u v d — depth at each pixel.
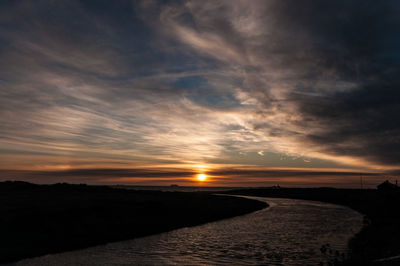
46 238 23.25
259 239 27.09
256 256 20.42
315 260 19.11
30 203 36.53
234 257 20.16
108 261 18.91
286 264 18.25
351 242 25.08
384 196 57.12
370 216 45.69
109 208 36.12
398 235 23.47
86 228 27.69
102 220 31.14
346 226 36.16
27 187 64.94
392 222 33.16
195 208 51.03
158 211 41.06
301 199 120.62
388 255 16.94
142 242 25.12
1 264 17.44
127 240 25.73
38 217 27.58
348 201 87.25
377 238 24.34
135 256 20.33
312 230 32.78
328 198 108.31
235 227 35.03
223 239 27.03
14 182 69.69
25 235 23.19
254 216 48.72
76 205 35.62
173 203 54.56
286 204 84.31
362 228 33.72
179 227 34.00
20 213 28.16
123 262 18.72
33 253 19.80
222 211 52.16
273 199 117.19
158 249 22.64
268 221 41.41
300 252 21.50
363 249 20.67
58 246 21.83
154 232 29.94
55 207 32.97
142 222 33.44
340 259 18.67
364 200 75.38
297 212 56.75
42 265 17.59
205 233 30.28
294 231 32.00
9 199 42.28
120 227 29.97
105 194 61.16
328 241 25.88
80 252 21.00
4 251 19.39
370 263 15.46
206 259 19.59
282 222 40.12
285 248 22.94
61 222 27.83
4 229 23.55
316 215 50.69
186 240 26.36
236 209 58.06
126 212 36.38
